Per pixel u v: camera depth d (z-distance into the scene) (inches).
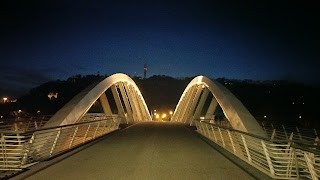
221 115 1955.0
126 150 553.0
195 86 1614.2
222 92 796.0
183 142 705.0
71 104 666.8
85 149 562.6
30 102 2605.8
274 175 348.8
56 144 478.6
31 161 401.1
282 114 2118.6
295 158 329.1
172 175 346.9
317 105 2438.5
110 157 469.1
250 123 645.9
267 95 3107.8
